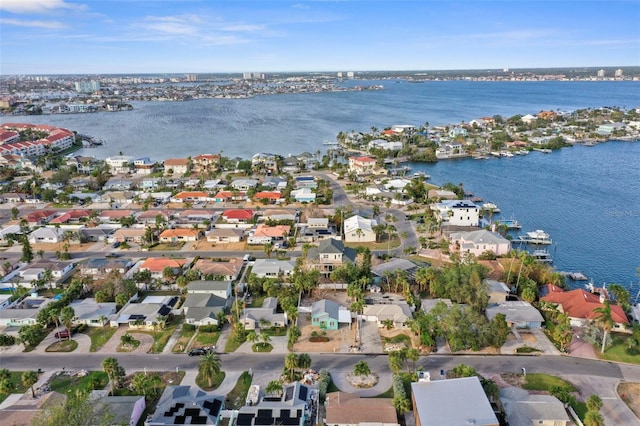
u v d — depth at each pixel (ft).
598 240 551.18
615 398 271.28
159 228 573.74
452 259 464.24
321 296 403.54
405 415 259.39
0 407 265.34
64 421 221.25
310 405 266.16
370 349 325.83
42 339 340.59
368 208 652.89
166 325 359.25
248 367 304.91
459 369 280.10
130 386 282.97
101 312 365.61
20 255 503.61
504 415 250.57
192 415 248.52
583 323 348.38
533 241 539.70
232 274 431.43
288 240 524.11
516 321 347.77
